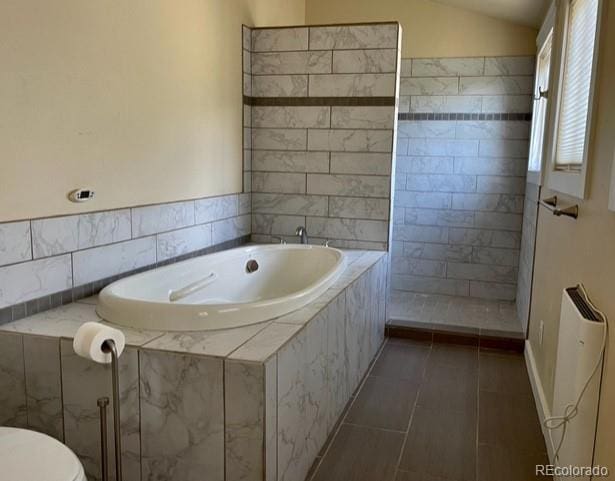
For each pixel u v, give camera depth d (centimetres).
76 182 228
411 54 465
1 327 196
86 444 189
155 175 280
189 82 305
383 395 291
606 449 150
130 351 179
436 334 378
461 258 480
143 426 181
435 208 480
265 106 385
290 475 196
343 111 373
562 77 282
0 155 193
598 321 160
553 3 316
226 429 173
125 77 252
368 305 320
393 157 371
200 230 326
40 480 129
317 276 345
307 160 384
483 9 430
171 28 285
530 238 378
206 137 327
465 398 289
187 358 173
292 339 191
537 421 265
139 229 268
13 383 194
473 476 218
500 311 436
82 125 229
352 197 379
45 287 216
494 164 462
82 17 225
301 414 205
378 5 466
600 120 180
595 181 181
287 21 447
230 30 350
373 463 224
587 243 189
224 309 200
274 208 393
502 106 453
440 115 466
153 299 256
